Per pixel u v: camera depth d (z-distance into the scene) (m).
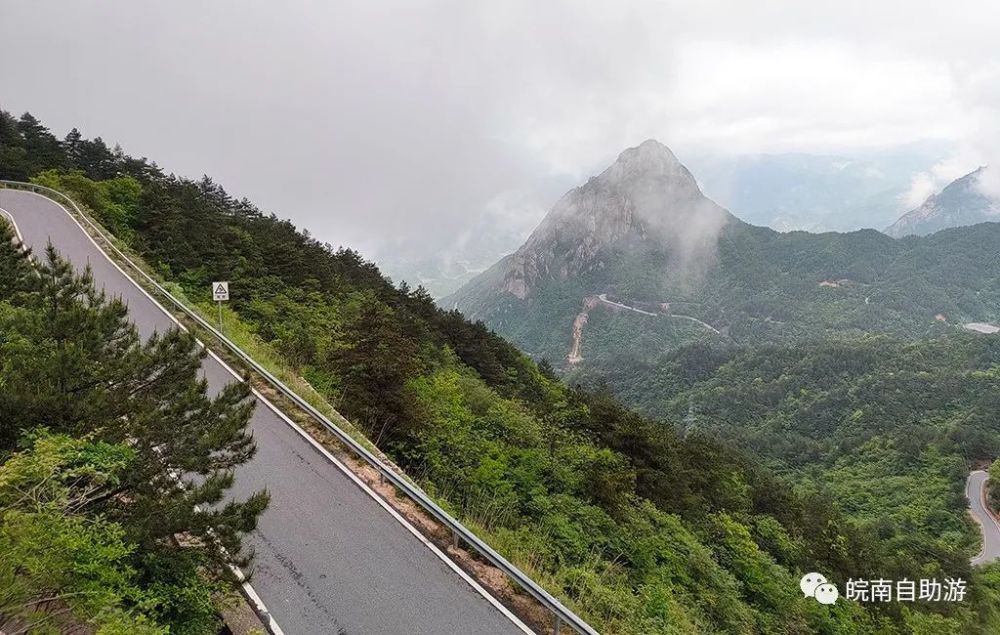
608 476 13.90
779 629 12.59
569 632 6.80
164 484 5.68
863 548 30.11
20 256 11.80
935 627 19.34
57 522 4.02
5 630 3.84
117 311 8.34
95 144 62.25
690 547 13.04
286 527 8.15
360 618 6.48
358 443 10.51
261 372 14.03
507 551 8.59
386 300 42.00
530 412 19.95
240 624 6.01
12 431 5.30
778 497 33.41
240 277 28.66
